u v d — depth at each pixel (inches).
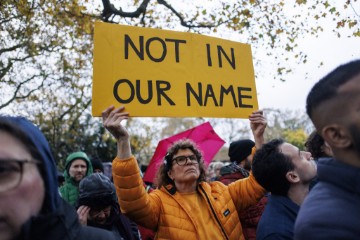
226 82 125.8
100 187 115.2
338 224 51.5
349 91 51.7
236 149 162.1
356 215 51.3
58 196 55.4
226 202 110.1
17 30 453.7
